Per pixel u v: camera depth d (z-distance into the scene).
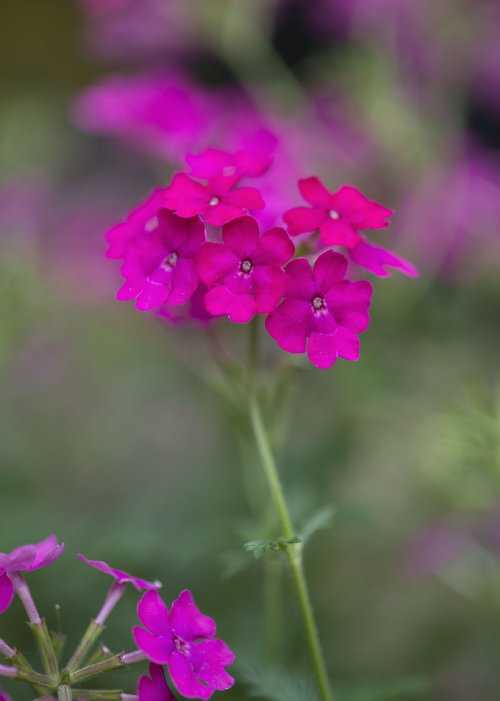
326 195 0.33
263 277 0.33
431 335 0.51
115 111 0.46
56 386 0.61
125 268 0.33
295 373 0.38
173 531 0.50
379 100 0.51
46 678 0.32
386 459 0.59
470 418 0.42
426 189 0.52
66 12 0.98
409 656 0.49
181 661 0.31
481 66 0.59
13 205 0.55
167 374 0.55
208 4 0.54
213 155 0.35
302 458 0.51
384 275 0.34
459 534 0.47
